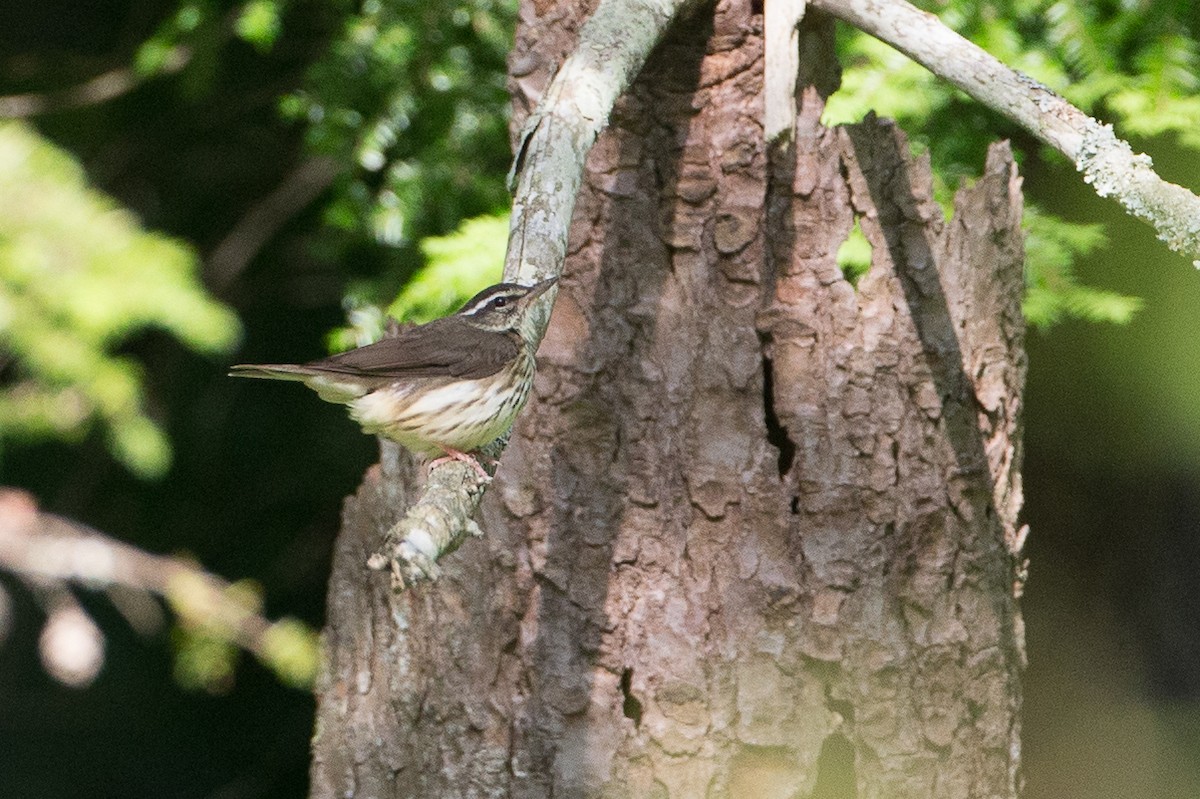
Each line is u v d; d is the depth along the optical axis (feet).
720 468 26.45
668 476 26.76
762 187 26.86
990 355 27.09
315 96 45.19
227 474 64.90
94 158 60.64
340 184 45.11
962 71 24.70
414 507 20.76
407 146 46.47
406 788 26.94
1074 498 43.98
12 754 69.92
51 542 54.49
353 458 62.08
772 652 26.11
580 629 26.53
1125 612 43.34
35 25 63.77
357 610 27.94
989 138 40.47
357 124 44.68
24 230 44.14
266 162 62.54
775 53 25.71
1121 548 43.50
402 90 44.04
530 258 22.84
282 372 26.55
